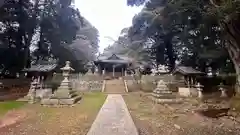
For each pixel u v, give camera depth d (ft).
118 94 73.15
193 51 85.40
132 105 42.63
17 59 93.40
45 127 23.17
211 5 31.48
